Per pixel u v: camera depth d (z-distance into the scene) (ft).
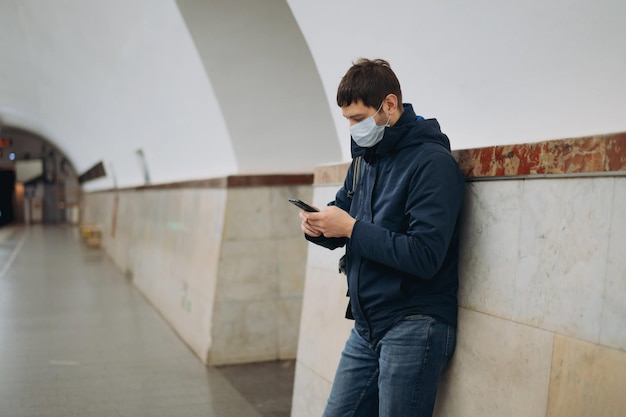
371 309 7.48
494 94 8.70
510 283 7.29
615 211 6.03
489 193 7.68
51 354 21.35
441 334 7.42
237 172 20.39
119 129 38.73
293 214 20.36
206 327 20.22
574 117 7.38
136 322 27.04
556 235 6.70
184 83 20.86
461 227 8.15
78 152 79.25
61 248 67.31
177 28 17.85
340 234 7.38
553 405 6.61
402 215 7.22
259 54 17.98
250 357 20.01
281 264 20.25
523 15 7.71
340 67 12.45
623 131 5.87
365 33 11.22
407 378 7.21
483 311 7.69
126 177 48.75
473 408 7.79
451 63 9.36
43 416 15.07
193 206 24.21
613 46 6.64
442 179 6.86
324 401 11.44
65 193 132.16
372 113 7.16
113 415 15.17
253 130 19.77
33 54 42.29
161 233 30.91
